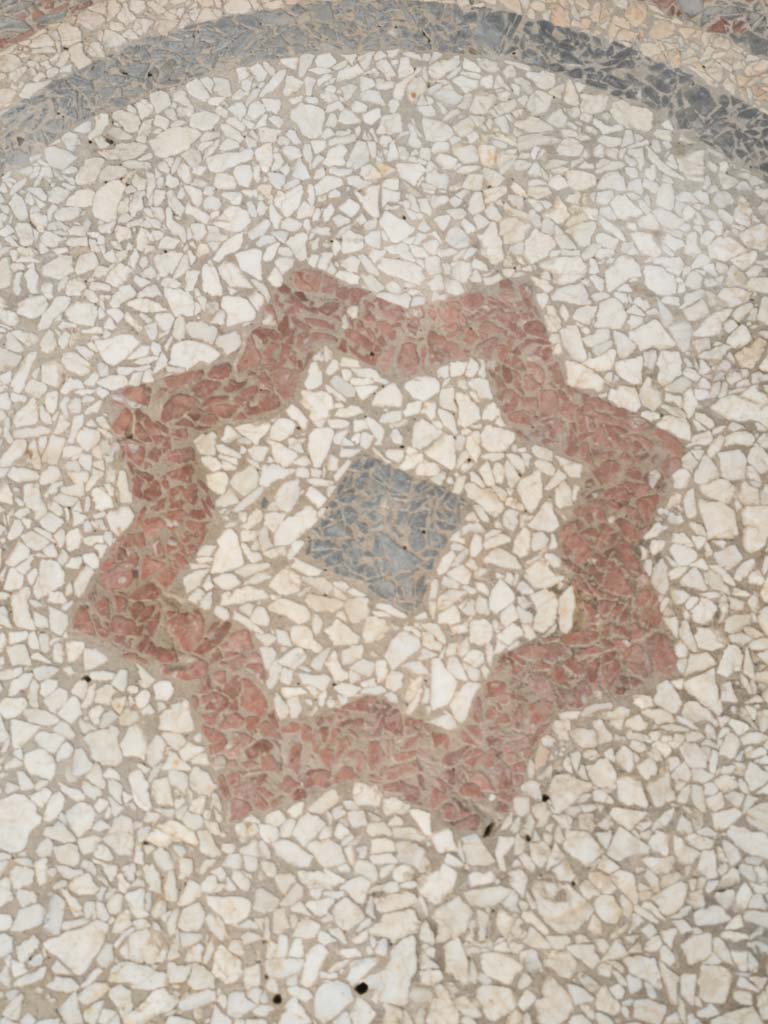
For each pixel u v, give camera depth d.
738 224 1.84
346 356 1.77
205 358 1.76
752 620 1.68
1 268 1.79
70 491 1.71
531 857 1.58
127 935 1.54
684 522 1.72
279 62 1.89
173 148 1.85
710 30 1.93
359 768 1.62
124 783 1.60
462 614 1.68
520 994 1.53
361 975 1.54
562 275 1.81
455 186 1.84
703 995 1.53
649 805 1.60
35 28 1.91
